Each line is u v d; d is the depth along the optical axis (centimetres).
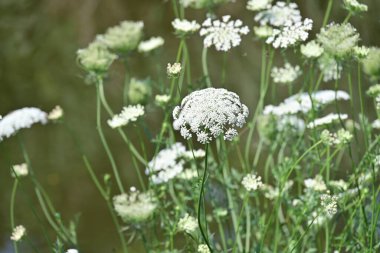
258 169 224
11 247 221
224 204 161
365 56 139
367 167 147
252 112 295
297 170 158
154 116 283
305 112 159
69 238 159
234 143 162
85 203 246
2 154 293
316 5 313
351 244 145
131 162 270
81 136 305
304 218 153
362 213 142
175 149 162
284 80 162
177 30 154
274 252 148
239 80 335
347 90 244
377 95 144
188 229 142
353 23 268
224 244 153
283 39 141
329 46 141
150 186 155
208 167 158
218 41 149
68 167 275
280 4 158
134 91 162
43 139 306
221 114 120
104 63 160
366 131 150
